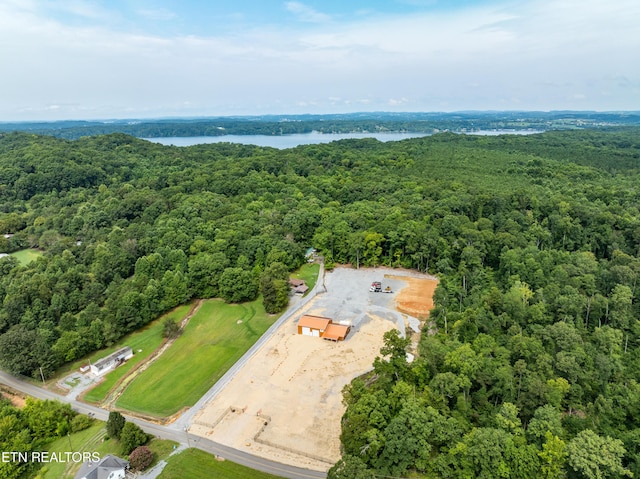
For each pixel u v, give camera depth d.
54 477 63.34
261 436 70.25
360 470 51.22
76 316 106.94
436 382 66.81
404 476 58.91
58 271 118.88
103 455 66.94
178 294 117.81
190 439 69.94
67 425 73.38
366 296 122.00
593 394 70.88
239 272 120.62
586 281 96.00
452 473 57.16
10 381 88.81
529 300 93.25
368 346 96.25
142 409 78.81
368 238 140.50
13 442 66.12
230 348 98.94
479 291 101.25
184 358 95.88
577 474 53.25
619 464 51.88
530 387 65.06
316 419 73.81
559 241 132.50
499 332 83.75
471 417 66.62
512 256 109.94
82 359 96.38
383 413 62.72
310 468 63.09
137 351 99.69
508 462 54.81
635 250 121.56
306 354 93.94
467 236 127.50
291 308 116.19
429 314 107.00
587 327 87.81
